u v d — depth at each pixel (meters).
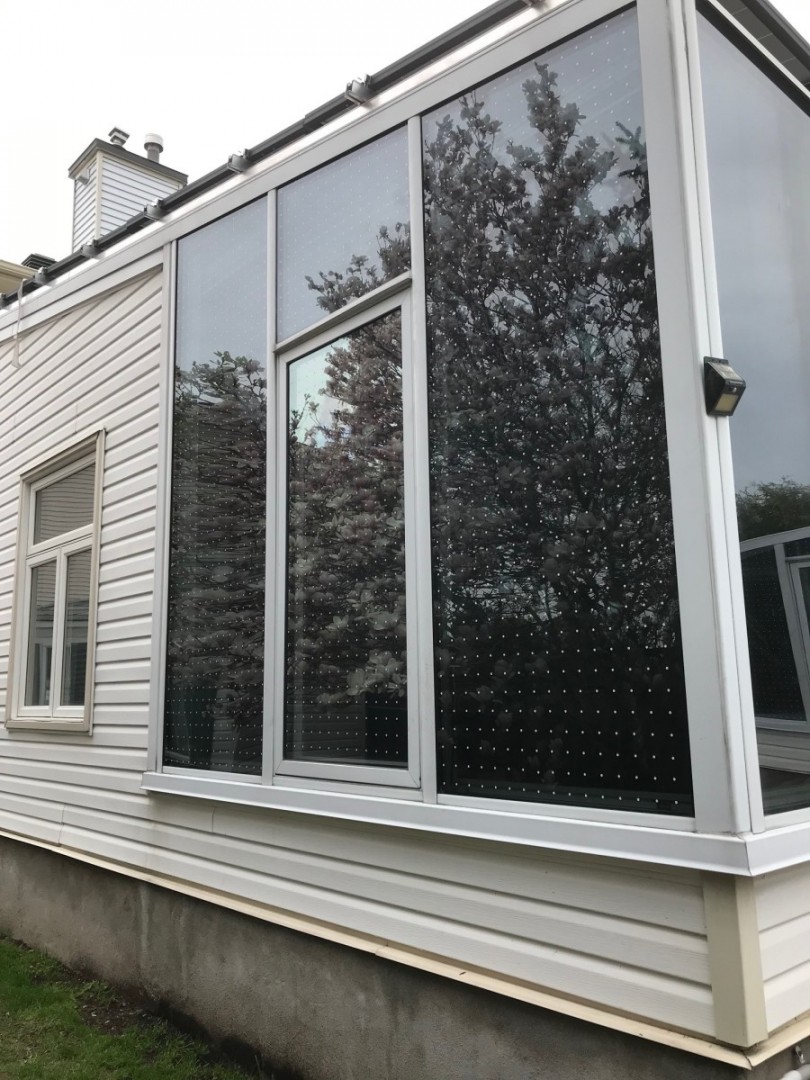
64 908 4.36
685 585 1.99
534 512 2.36
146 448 4.16
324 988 2.80
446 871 2.45
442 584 2.56
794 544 2.26
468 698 2.44
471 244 2.62
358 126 3.07
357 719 2.80
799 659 2.15
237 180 3.66
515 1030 2.23
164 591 3.84
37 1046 3.35
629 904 2.01
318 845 2.90
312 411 3.17
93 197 11.38
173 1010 3.49
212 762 3.44
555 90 2.45
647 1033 1.92
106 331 4.63
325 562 3.03
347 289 3.07
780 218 2.55
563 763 2.20
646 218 2.20
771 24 2.59
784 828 1.95
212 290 3.79
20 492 5.37
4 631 5.40
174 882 3.57
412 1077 2.47
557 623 2.26
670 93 2.15
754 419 2.24
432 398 2.67
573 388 2.31
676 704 2.00
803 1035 1.90
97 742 4.24
